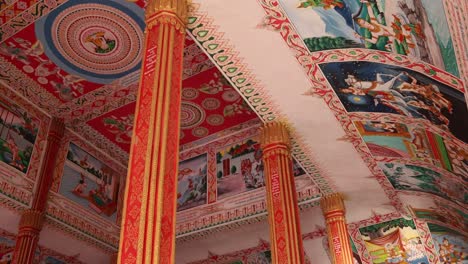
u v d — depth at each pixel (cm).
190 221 1304
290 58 753
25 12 945
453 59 603
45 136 1206
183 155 1414
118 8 951
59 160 1226
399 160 994
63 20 975
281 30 699
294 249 780
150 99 529
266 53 745
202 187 1335
